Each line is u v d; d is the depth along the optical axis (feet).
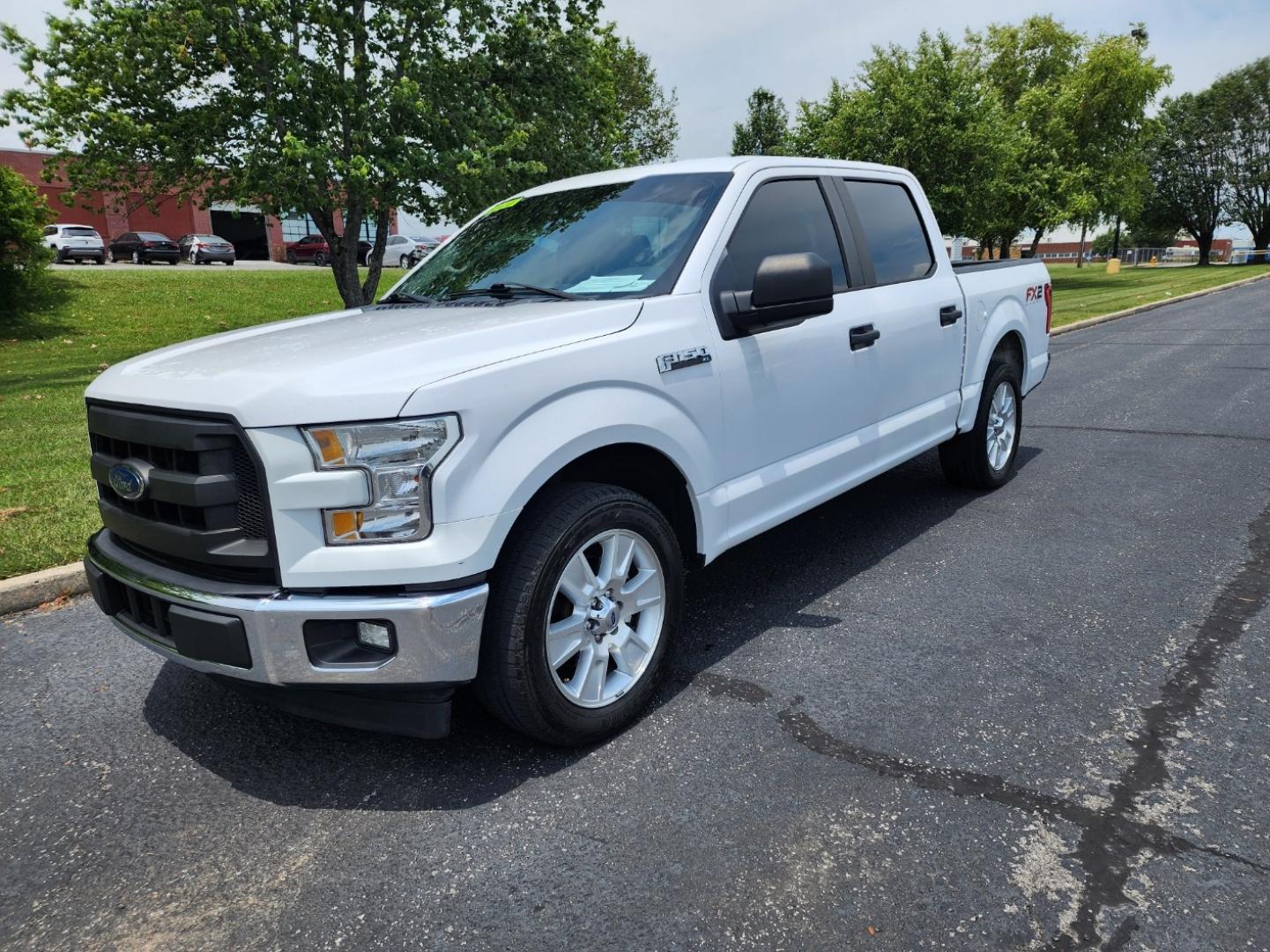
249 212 128.06
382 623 7.61
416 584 7.63
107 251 123.95
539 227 12.46
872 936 6.42
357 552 7.54
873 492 18.71
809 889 6.93
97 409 9.08
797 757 8.80
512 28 46.09
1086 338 47.80
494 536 7.89
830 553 14.98
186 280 75.10
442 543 7.63
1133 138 118.21
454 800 8.38
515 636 8.23
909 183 15.70
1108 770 8.35
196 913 7.02
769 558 14.87
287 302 68.23
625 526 9.20
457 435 7.68
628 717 9.46
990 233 107.24
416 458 7.52
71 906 7.16
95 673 11.50
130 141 40.88
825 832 7.62
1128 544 14.71
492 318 9.39
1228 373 32.99
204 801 8.57
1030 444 22.70
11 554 14.74
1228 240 263.70
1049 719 9.30
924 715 9.50
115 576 8.88
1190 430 23.31
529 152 47.09
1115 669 10.36
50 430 26.05
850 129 89.40
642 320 9.70
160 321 58.18
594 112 51.08
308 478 7.44
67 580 14.07
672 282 10.36
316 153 38.19
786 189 12.48
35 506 17.54
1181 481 18.40
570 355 8.73
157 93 40.88
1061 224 108.88
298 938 6.68
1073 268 185.68
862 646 11.28
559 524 8.46
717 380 10.34
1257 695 9.62
